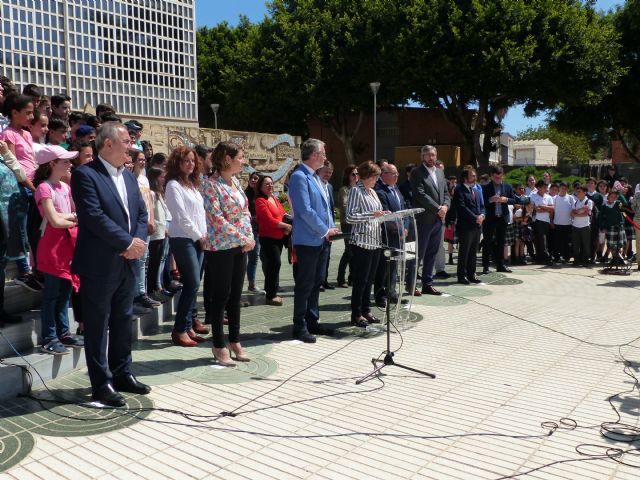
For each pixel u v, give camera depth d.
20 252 4.59
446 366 4.91
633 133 31.83
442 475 3.00
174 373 4.61
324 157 5.71
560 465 3.12
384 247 5.43
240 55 31.47
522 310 7.14
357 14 26.59
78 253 3.91
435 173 7.97
